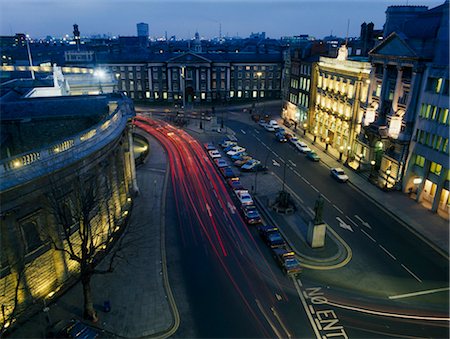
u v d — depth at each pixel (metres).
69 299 31.47
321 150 75.06
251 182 58.12
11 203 26.03
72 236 32.97
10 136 39.91
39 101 43.34
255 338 28.28
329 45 91.44
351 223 45.44
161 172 62.00
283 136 81.25
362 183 57.78
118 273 35.06
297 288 33.91
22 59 152.50
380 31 99.69
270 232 40.72
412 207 49.59
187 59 120.38
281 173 62.38
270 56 131.12
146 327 28.89
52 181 28.47
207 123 99.00
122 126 40.91
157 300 31.73
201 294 32.72
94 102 45.16
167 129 92.50
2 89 52.75
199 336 28.25
